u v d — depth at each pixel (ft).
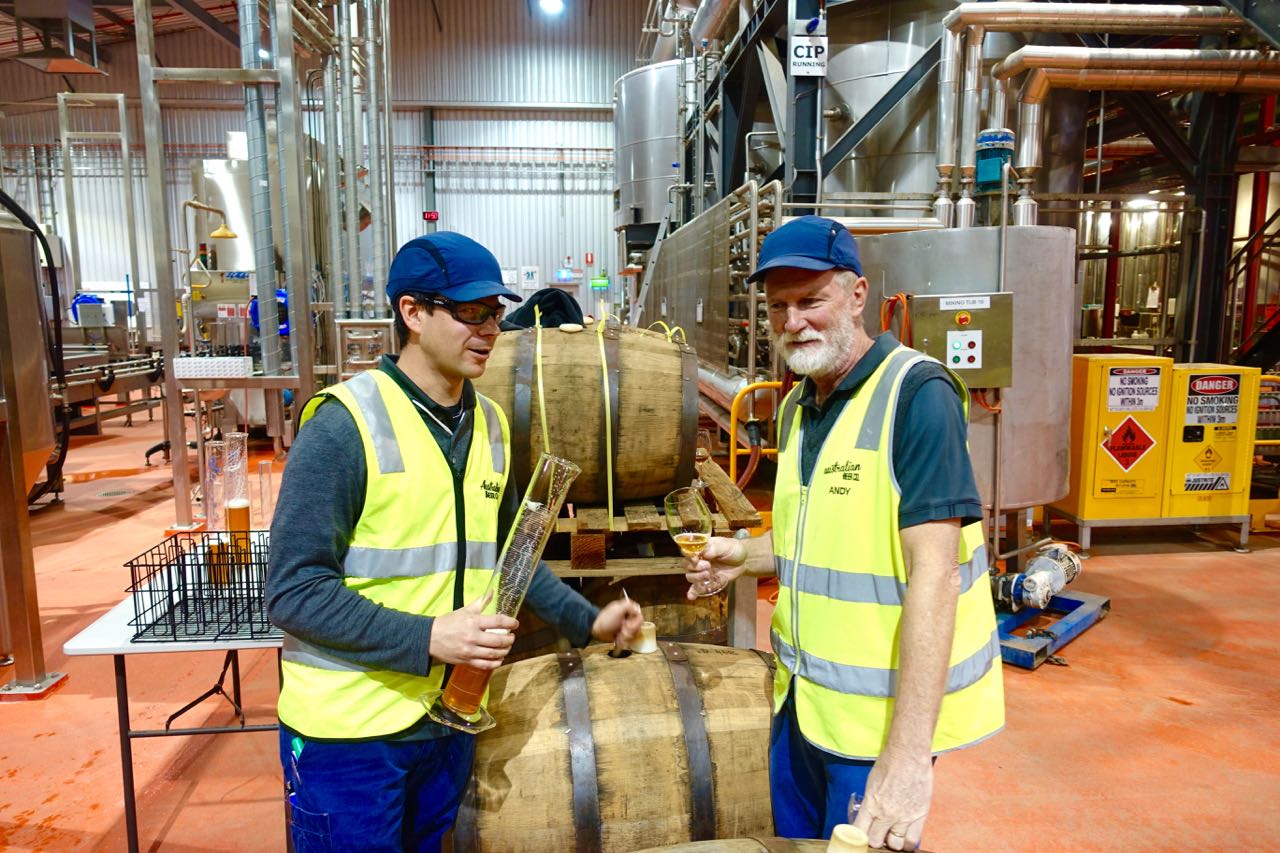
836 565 5.16
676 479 9.15
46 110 51.47
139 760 9.71
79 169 52.03
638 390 8.59
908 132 20.33
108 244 52.60
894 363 5.04
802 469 5.57
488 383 8.46
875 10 20.70
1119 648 13.17
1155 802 9.00
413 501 4.91
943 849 8.18
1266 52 16.55
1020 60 16.14
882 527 4.98
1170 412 17.83
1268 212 34.37
